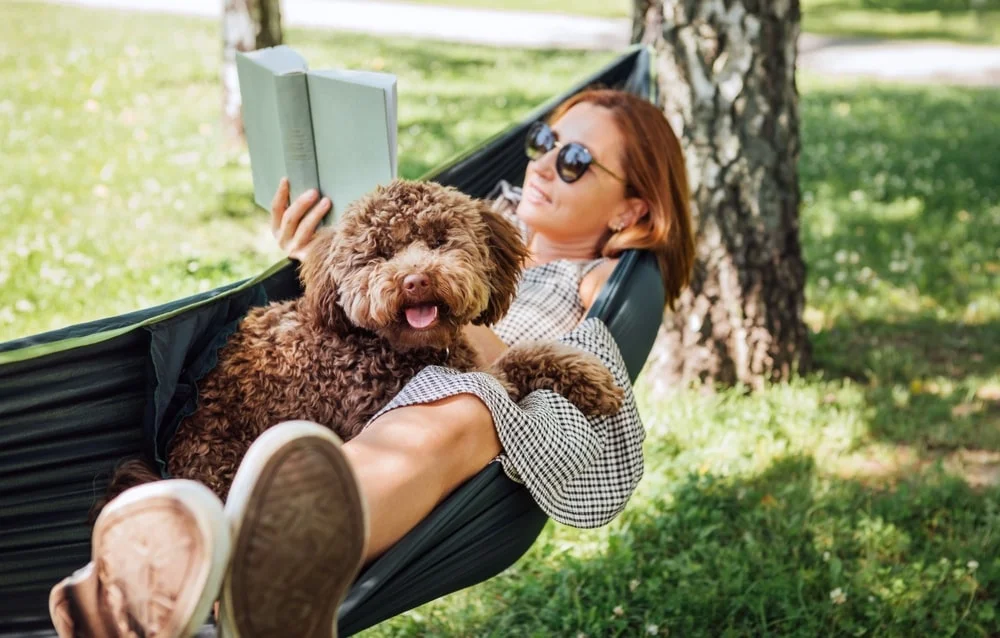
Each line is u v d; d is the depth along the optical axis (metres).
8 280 5.57
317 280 2.41
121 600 1.60
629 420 2.74
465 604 3.48
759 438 4.61
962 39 18.81
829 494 4.18
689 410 4.80
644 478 4.22
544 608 3.40
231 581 1.67
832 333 6.06
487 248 2.50
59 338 2.27
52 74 11.46
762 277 5.09
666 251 3.46
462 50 15.09
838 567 3.59
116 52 12.98
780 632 3.40
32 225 6.63
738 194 5.00
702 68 4.89
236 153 8.64
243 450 2.30
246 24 8.62
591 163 3.33
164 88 11.16
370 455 2.08
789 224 5.14
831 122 11.80
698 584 3.54
